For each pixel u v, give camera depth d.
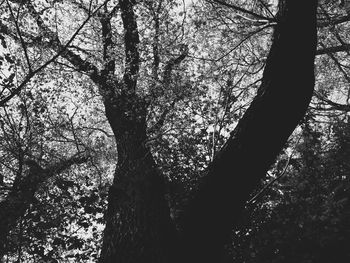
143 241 3.63
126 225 3.96
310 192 6.80
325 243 5.81
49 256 6.20
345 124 7.35
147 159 5.25
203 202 3.32
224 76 6.95
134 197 4.23
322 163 6.98
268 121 3.27
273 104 3.28
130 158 5.24
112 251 3.84
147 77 7.27
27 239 6.02
